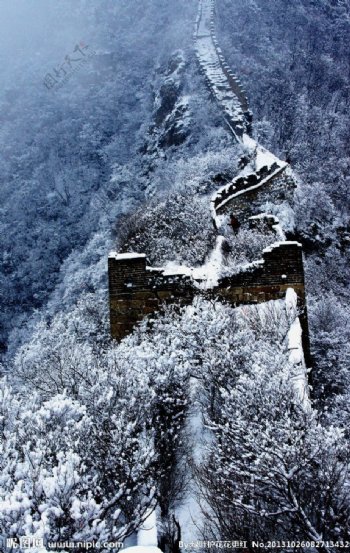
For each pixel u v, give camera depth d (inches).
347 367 637.3
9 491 220.4
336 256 1128.2
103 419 283.7
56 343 673.6
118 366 338.0
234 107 1914.4
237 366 346.0
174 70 2741.1
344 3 3988.7
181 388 334.6
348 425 386.3
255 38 3186.5
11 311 2084.2
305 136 1894.7
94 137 2861.7
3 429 280.1
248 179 1061.8
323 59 3075.8
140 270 518.6
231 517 253.0
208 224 749.3
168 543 256.8
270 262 507.5
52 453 246.5
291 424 254.1
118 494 236.5
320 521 228.7
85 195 2532.0
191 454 319.6
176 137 2025.1
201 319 398.9
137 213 1042.7
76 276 1392.7
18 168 2834.6
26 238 2379.4
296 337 412.5
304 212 1154.0
